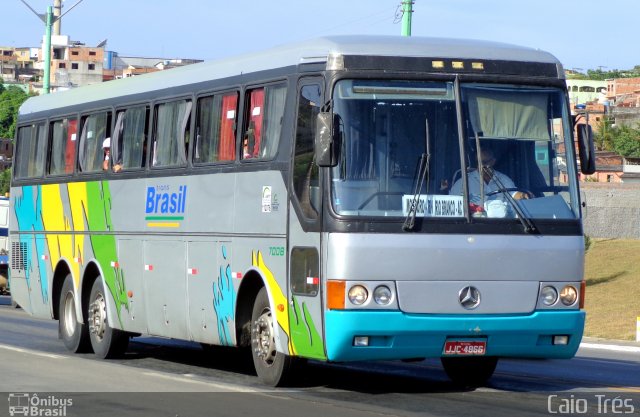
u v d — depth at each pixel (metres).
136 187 20.33
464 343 14.85
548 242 15.11
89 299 22.22
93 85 23.02
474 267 14.76
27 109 25.53
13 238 25.72
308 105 15.42
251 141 16.95
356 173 14.66
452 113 15.05
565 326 15.18
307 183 15.27
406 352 14.70
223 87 17.91
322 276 14.70
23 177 25.31
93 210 21.89
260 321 16.70
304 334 15.23
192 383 17.02
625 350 30.09
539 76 15.53
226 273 17.36
